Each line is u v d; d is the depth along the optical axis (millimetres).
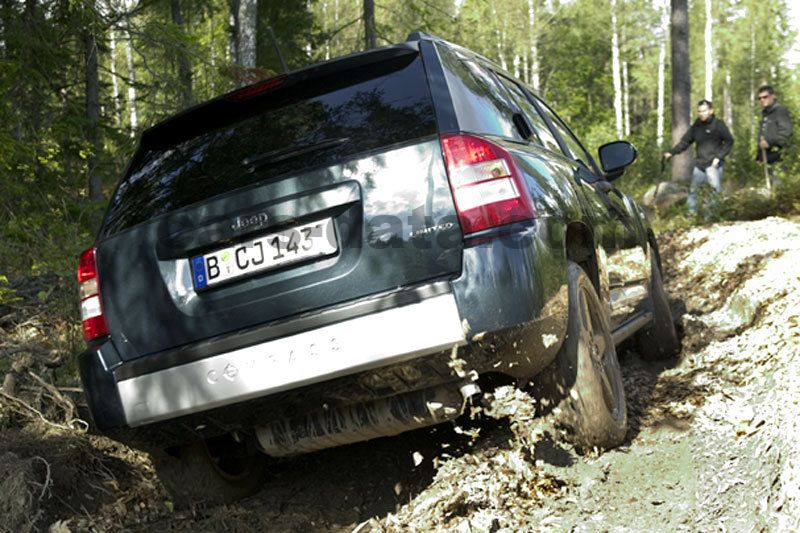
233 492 3635
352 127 3039
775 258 6359
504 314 2797
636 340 5164
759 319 5109
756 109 59344
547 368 3211
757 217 10633
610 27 52812
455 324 2775
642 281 4820
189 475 3523
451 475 3176
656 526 2777
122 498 3820
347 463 3838
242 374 2918
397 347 2783
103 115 12477
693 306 6246
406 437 3889
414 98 3047
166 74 9555
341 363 2818
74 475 3834
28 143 8781
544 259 2924
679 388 4289
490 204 2861
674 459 3281
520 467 3094
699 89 60500
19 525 3432
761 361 4258
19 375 4523
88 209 8711
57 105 10664
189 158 3299
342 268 2902
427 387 2943
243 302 2998
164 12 12242
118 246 3221
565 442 3312
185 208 3117
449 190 2863
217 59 9500
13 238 6887
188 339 3078
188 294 3092
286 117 3178
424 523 3035
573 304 3230
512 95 3977
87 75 12148
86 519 3586
